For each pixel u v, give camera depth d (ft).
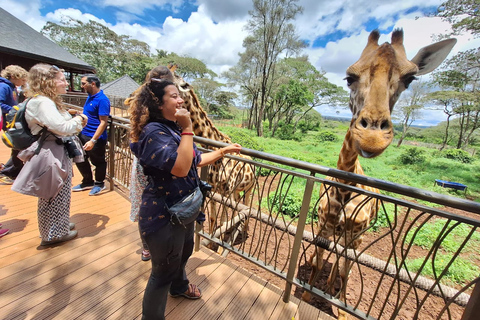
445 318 8.89
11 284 5.90
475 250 14.85
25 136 6.10
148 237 4.12
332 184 5.15
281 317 5.79
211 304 5.95
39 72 6.09
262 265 6.60
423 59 5.66
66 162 7.04
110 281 6.32
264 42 100.83
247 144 34.32
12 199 10.22
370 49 5.42
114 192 11.96
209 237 7.70
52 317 5.18
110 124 11.59
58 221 7.28
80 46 123.13
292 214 17.74
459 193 33.50
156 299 4.48
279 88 99.96
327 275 10.94
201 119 10.40
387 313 9.02
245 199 13.60
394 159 59.36
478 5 36.06
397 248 14.46
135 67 137.49
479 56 46.14
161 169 3.70
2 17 40.73
